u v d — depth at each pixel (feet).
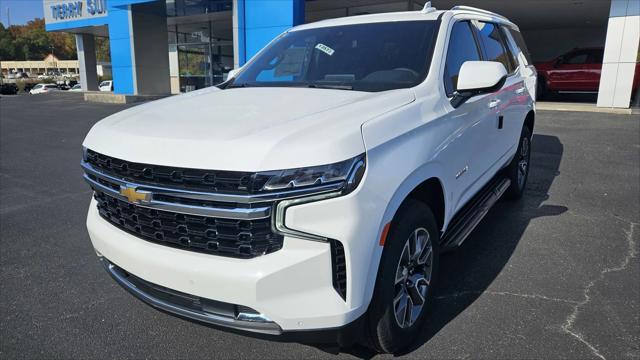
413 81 10.18
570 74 57.21
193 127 7.88
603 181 21.15
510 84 15.28
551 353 8.93
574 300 10.85
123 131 8.28
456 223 12.04
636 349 9.00
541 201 18.38
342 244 6.99
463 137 10.85
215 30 83.10
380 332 8.25
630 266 12.59
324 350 9.23
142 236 8.16
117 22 74.79
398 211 8.36
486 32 14.44
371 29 12.17
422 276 9.27
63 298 11.50
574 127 35.58
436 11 12.34
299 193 6.77
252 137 7.14
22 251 14.32
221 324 7.40
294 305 7.00
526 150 18.63
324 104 8.79
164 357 9.15
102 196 9.01
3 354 9.29
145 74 74.84
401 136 8.23
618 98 45.88
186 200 7.27
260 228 7.00
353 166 7.01
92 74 107.76
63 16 96.02
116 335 9.93
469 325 9.90
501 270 12.44
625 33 44.55
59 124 44.93
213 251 7.36
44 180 22.93
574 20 73.56
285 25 51.67
